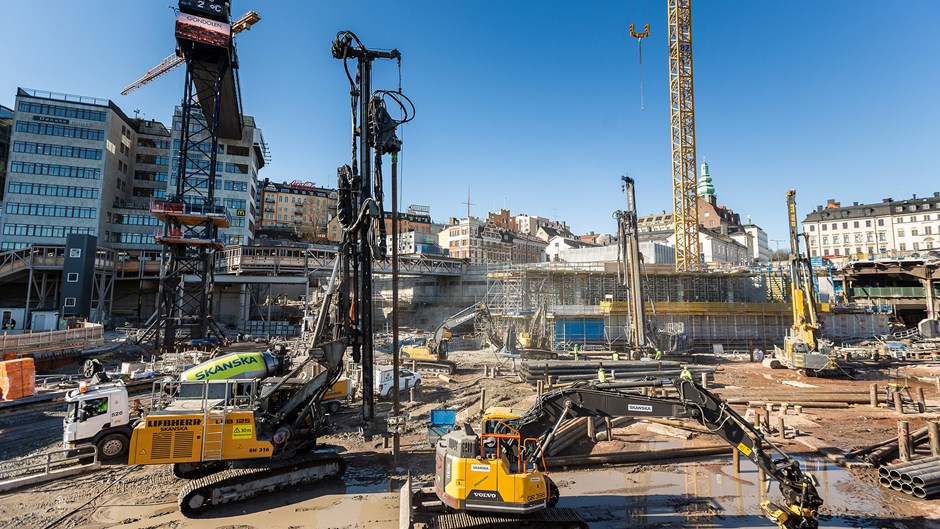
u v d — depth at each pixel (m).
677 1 64.88
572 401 10.47
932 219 94.25
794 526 9.49
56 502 11.68
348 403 22.53
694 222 63.28
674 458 15.10
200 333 40.59
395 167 12.94
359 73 13.55
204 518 10.81
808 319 33.72
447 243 111.81
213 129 41.88
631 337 34.31
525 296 53.59
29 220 67.62
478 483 9.30
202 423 11.86
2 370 22.73
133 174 83.50
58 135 70.25
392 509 11.27
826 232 105.44
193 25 40.53
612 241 108.81
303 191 134.12
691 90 64.56
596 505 11.67
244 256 57.31
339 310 13.68
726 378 30.69
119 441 14.51
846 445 16.41
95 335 37.38
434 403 22.84
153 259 60.16
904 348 41.94
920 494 12.11
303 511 11.16
